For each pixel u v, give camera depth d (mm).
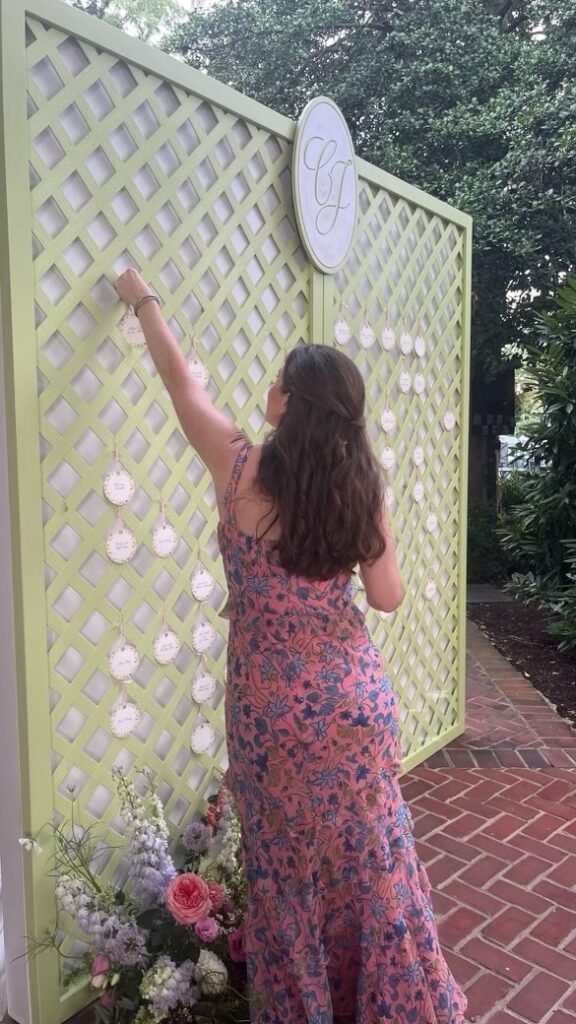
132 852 2109
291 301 2803
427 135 9680
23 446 1911
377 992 1810
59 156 1961
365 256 3287
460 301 4059
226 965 2139
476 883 2812
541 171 8914
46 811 2039
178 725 2469
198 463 2453
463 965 2381
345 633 1770
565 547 6664
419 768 3820
